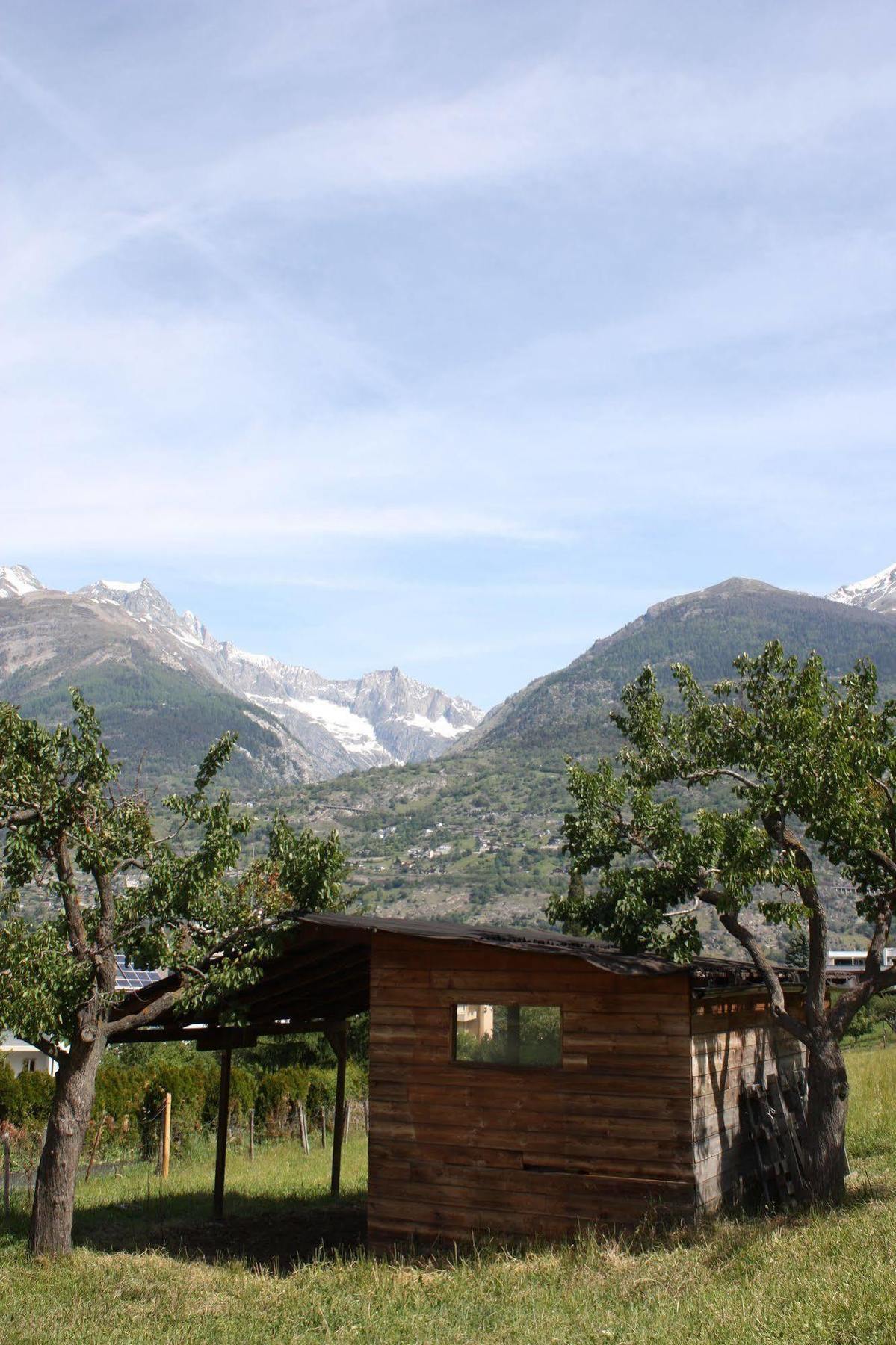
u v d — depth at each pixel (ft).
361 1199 67.51
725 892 48.26
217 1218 60.59
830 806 48.03
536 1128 47.93
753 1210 49.32
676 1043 46.32
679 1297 33.45
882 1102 87.45
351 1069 119.14
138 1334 34.78
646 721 55.52
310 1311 36.91
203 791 52.39
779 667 54.54
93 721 50.98
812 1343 27.04
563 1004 48.52
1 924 47.24
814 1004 49.88
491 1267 41.52
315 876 54.13
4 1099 91.76
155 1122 90.99
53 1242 46.78
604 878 51.67
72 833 49.06
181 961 49.57
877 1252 34.83
